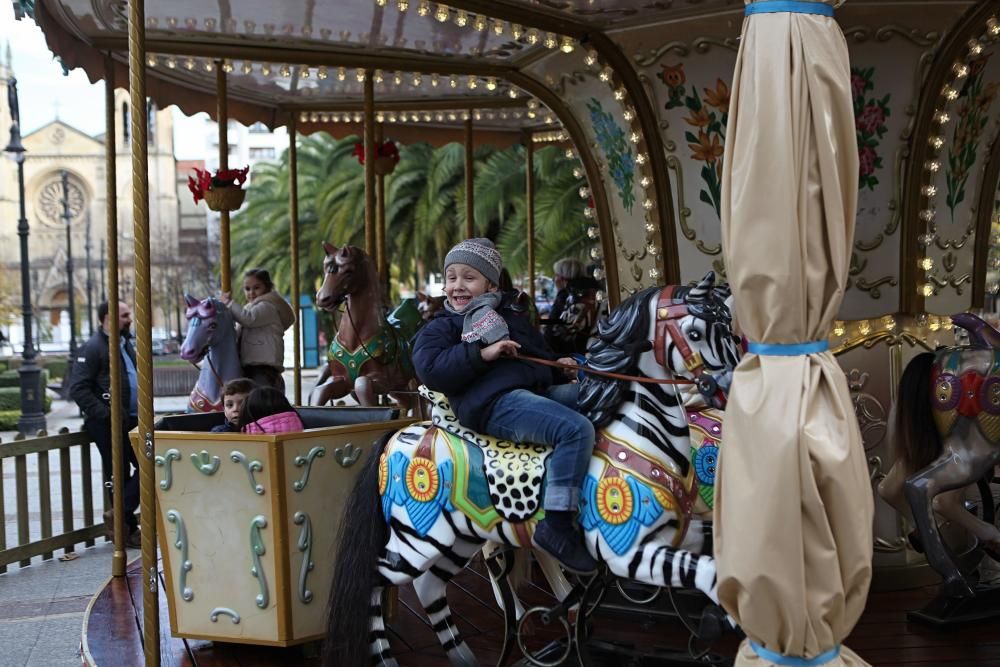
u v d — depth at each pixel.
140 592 5.56
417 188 19.05
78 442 7.49
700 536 4.14
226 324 6.43
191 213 69.62
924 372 4.52
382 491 3.79
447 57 7.03
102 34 6.59
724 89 5.14
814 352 2.70
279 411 4.62
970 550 4.89
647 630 4.52
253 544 4.24
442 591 3.92
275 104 9.23
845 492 2.59
